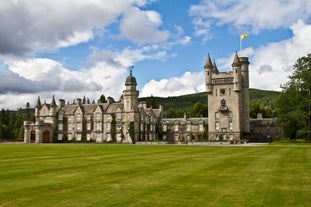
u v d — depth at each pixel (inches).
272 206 470.0
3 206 472.4
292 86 2984.7
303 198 517.0
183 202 494.3
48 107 4384.8
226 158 1197.1
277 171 815.1
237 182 657.6
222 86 3902.6
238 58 3838.6
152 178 706.8
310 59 2950.3
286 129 3058.6
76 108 4340.6
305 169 852.0
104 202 494.6
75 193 556.4
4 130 5703.7
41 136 4131.4
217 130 3880.4
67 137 4308.6
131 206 471.8
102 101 5374.0
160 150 1803.6
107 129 4116.6
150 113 4539.9
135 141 3959.2
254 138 4254.4
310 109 2869.1
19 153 1528.1
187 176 734.5
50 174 768.9
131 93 4030.5
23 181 671.8
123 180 681.6
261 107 5689.0
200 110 5639.8
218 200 505.7
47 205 477.7
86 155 1384.1
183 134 4525.1
